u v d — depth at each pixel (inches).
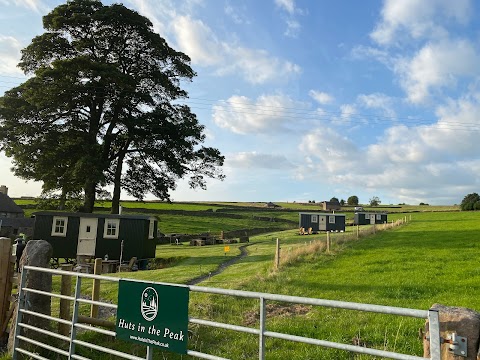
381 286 542.9
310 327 358.0
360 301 459.8
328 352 291.7
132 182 1776.6
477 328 134.8
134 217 1230.9
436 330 128.8
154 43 1668.3
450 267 687.1
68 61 1422.2
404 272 652.1
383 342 309.0
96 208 3016.7
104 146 1627.7
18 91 1512.1
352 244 1131.3
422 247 1007.6
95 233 1221.7
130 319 220.5
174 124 1673.2
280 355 293.0
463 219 2438.5
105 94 1547.7
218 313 417.7
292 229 2915.8
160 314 207.2
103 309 459.8
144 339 213.2
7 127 1448.1
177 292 201.6
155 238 1344.7
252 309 434.6
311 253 920.3
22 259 320.2
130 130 1592.0
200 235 2229.3
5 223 2193.7
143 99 1620.3
